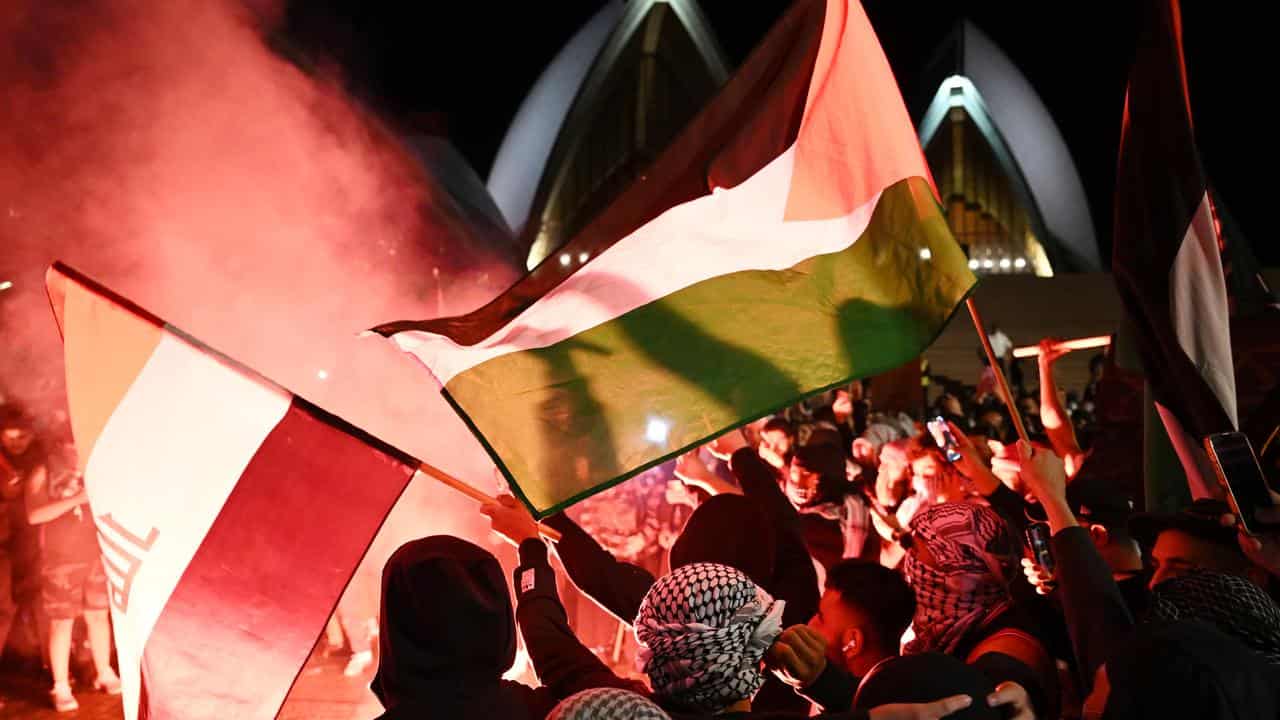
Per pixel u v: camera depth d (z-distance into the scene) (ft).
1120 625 8.87
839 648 9.87
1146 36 11.99
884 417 29.30
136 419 9.69
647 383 9.84
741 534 11.04
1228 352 11.61
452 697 7.33
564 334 10.02
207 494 9.61
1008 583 10.52
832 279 10.07
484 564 7.61
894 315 9.83
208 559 9.55
